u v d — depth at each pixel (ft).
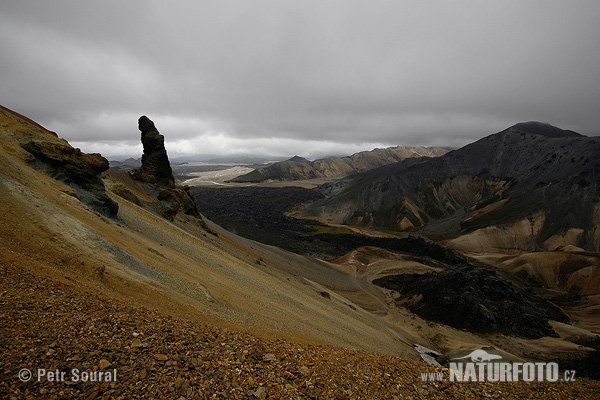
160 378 27.09
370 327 162.09
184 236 138.72
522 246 506.48
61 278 42.45
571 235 486.79
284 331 73.97
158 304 51.90
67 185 101.45
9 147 96.17
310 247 495.82
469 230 569.64
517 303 244.63
